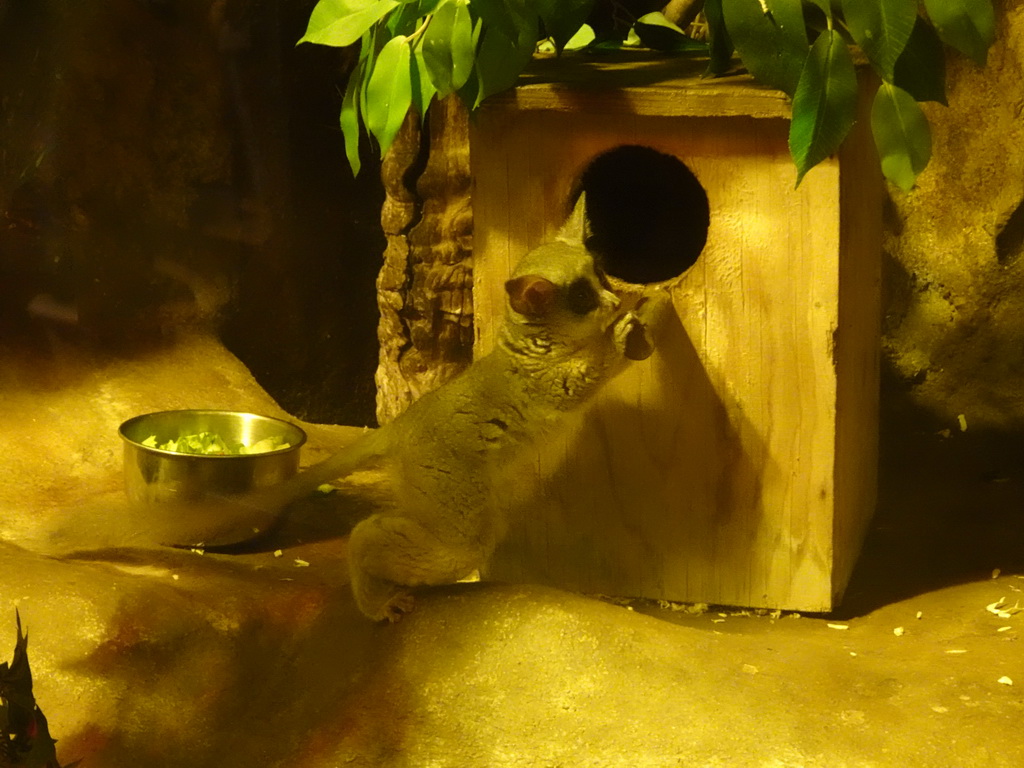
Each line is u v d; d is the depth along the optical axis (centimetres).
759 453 140
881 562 154
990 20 130
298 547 155
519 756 126
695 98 134
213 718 131
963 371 182
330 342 206
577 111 136
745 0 130
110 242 191
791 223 135
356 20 134
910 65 132
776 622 142
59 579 139
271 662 136
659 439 142
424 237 172
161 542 153
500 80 135
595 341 133
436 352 175
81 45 188
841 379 139
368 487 170
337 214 204
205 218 196
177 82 193
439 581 136
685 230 156
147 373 184
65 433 173
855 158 139
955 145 178
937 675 130
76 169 189
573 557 145
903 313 185
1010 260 179
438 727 128
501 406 134
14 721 120
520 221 140
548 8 134
